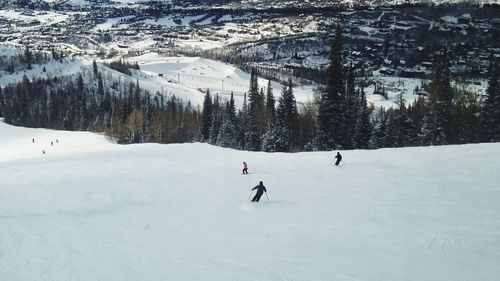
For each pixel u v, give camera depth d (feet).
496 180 87.40
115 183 108.37
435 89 226.99
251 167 130.21
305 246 55.31
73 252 53.98
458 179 90.79
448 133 237.25
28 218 71.36
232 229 65.21
